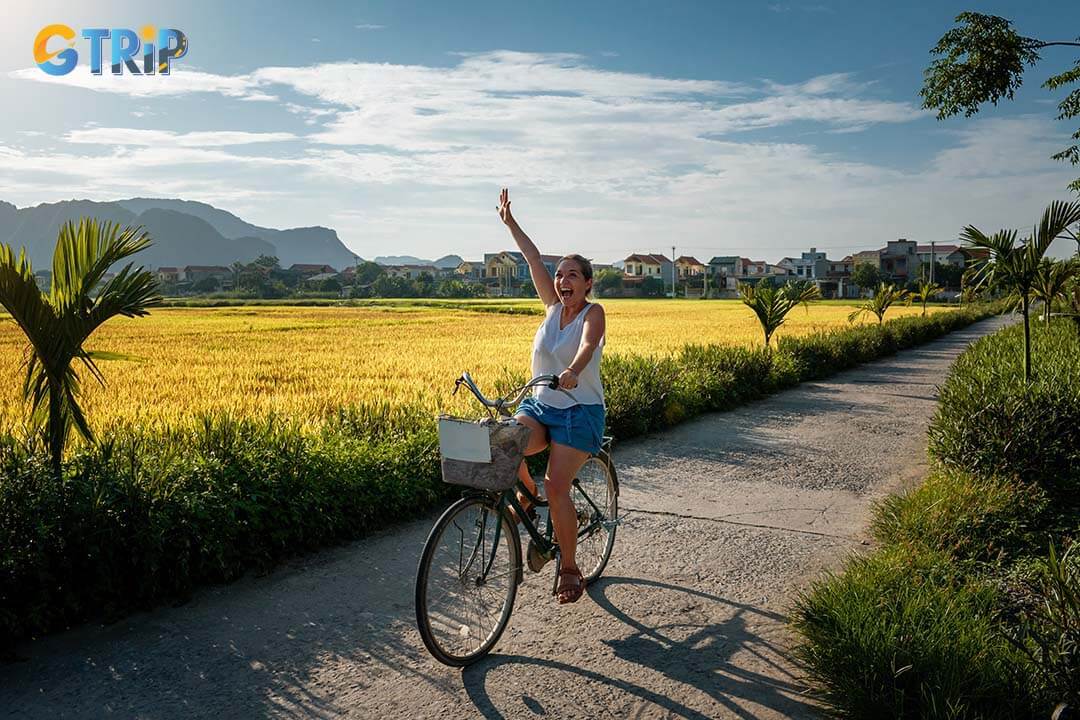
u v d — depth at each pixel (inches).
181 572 178.4
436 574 149.2
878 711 124.0
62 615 161.3
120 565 171.8
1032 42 815.7
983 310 2295.8
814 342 724.7
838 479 299.6
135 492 176.9
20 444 195.9
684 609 175.3
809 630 147.9
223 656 151.2
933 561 187.0
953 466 275.1
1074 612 126.2
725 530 233.9
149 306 206.5
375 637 159.9
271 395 491.2
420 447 257.9
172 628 163.8
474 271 6801.2
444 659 145.3
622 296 4822.8
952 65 844.6
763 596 182.7
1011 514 217.9
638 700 135.5
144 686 139.2
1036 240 339.0
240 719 128.6
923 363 843.4
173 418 358.9
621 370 446.9
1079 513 239.0
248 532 197.8
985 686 123.0
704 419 444.1
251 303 3376.0
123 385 538.3
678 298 4591.5
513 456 145.9
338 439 260.4
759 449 357.1
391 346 977.5
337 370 665.0
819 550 215.3
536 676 144.3
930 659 129.1
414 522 241.1
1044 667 121.8
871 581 161.3
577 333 162.1
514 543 161.6
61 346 194.7
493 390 416.2
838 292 4795.8
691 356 568.7
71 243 197.5
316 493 213.3
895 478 301.3
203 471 200.1
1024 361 392.2
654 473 308.7
